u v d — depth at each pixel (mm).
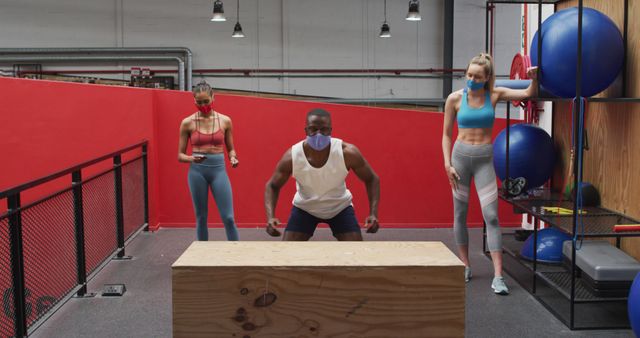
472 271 4586
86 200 4336
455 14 13375
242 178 5957
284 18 13492
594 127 4262
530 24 5633
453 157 4309
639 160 3691
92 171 5762
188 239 5539
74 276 4027
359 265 1361
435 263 1383
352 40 13625
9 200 2994
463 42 13453
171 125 5895
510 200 4387
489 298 3965
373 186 3137
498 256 4125
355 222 3254
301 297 1362
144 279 4375
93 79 13227
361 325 1373
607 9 4098
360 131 5910
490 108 4129
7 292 3133
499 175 4695
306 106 5918
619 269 3395
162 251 5137
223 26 13453
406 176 5961
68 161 5730
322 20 13555
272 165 5949
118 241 4895
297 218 3264
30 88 5664
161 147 5906
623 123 3861
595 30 3539
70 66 13273
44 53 13102
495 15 13305
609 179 4055
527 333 3367
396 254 1483
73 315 3662
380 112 5895
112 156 4621
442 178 5969
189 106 5879
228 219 4535
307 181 3066
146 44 13344
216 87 13594
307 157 3004
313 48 13609
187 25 13383
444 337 1381
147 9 13281
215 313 1363
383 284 1364
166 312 3711
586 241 3930
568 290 3697
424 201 5988
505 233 5523
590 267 3475
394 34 13633
